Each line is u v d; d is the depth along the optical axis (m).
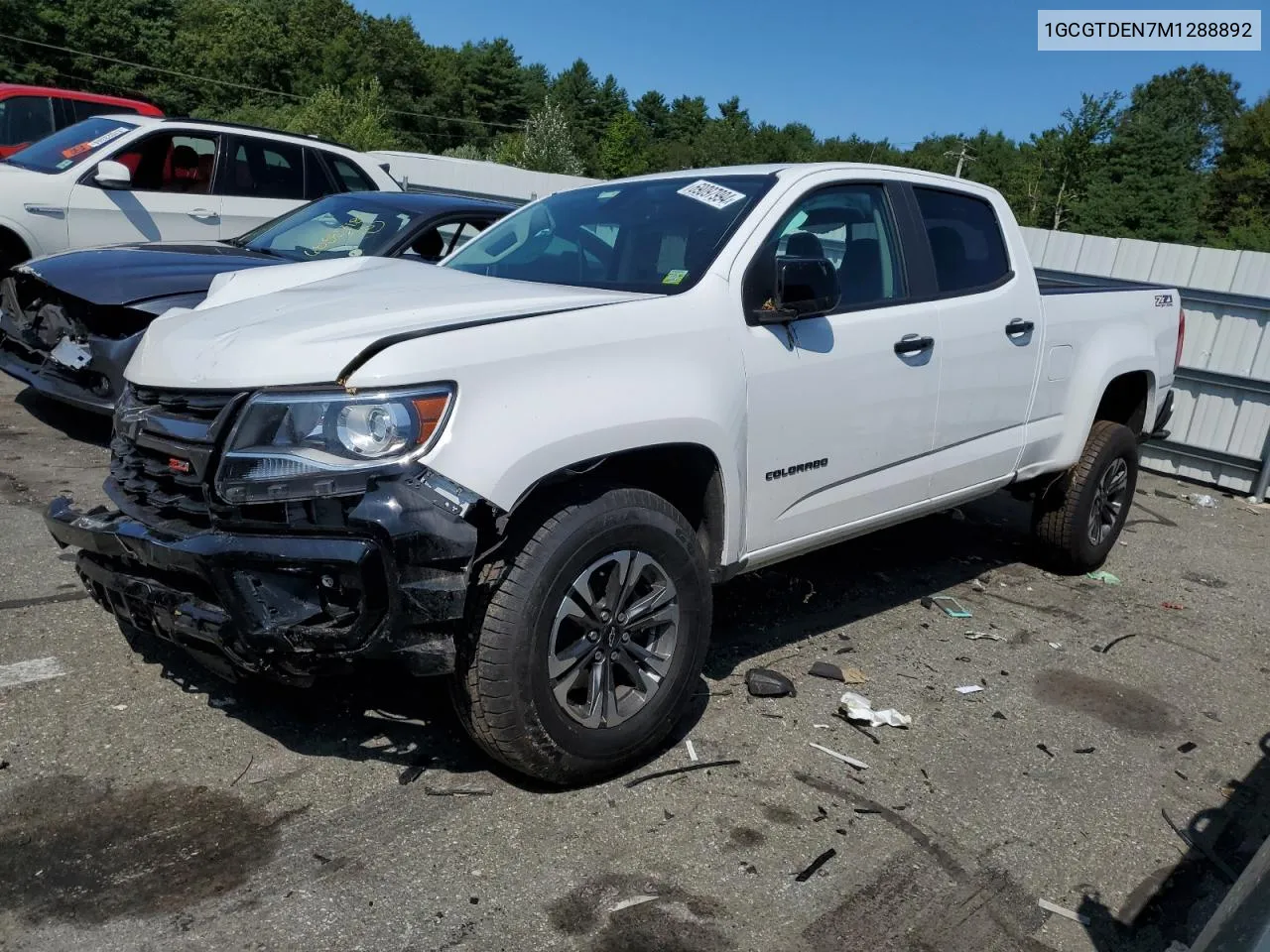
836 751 3.61
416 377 2.78
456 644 2.94
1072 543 5.61
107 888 2.66
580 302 3.40
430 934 2.58
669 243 3.84
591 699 3.17
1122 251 9.85
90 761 3.20
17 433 6.55
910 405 4.25
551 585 2.96
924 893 2.89
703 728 3.69
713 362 3.44
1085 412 5.32
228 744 3.36
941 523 6.67
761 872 2.91
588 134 109.00
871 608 5.04
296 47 87.62
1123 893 2.98
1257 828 3.39
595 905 2.72
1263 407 8.31
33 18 66.00
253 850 2.85
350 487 2.71
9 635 3.96
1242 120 65.62
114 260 6.08
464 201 7.16
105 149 8.00
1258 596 5.86
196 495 2.95
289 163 8.98
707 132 106.12
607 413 3.09
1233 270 9.17
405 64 95.44
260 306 3.39
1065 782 3.56
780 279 3.62
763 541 3.77
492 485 2.81
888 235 4.33
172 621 2.95
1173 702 4.30
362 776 3.23
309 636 2.77
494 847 2.93
